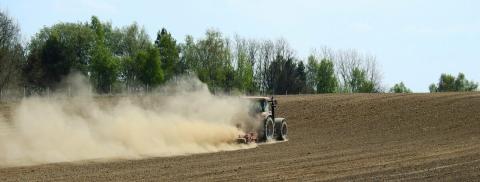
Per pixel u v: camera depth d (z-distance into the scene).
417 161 19.83
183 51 93.81
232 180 15.31
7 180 15.48
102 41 83.06
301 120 45.91
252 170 17.41
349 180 15.23
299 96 64.56
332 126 42.34
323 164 19.05
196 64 92.25
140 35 103.38
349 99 55.81
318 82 109.31
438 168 17.69
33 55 78.12
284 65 112.62
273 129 31.16
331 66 108.75
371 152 23.56
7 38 66.38
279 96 66.44
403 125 41.12
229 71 93.00
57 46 82.00
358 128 40.69
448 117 43.44
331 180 15.25
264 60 113.88
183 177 15.89
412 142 29.64
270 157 21.45
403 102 51.81
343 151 24.14
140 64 79.50
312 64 115.88
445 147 25.66
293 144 28.80
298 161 20.02
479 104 48.41
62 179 15.56
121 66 87.12
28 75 76.19
